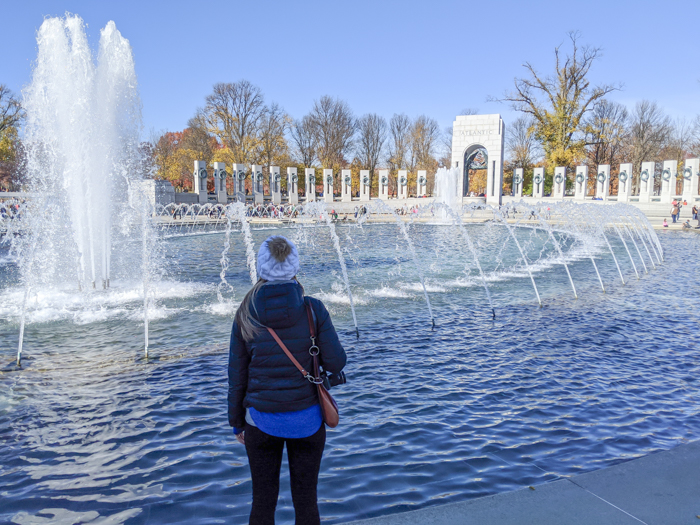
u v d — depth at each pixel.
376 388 5.69
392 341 7.64
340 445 4.27
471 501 2.75
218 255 19.00
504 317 9.21
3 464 3.97
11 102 45.62
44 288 11.85
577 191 48.91
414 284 12.56
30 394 5.50
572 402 5.26
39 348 7.26
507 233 29.86
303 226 37.53
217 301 10.53
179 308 9.86
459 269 15.17
